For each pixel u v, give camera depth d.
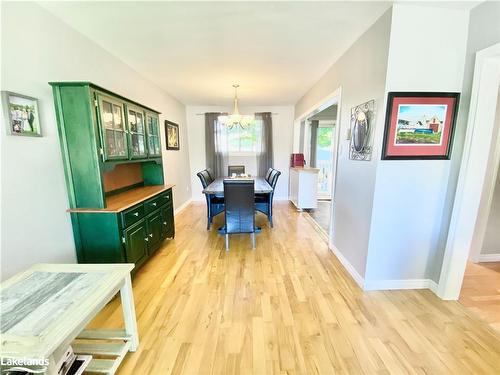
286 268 2.50
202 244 3.15
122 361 1.40
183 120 5.34
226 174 5.70
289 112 5.62
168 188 3.08
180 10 1.78
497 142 2.34
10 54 1.50
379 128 1.87
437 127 1.85
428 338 1.56
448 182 1.94
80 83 1.77
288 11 1.79
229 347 1.50
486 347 1.49
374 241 2.03
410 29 1.72
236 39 2.25
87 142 1.87
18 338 0.88
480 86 1.66
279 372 1.32
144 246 2.45
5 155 1.47
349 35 2.16
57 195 1.85
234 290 2.11
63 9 1.74
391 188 1.94
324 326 1.66
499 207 2.48
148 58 2.70
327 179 6.31
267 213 3.86
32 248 1.66
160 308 1.87
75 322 0.97
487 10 1.60
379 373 1.32
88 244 2.01
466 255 1.88
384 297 2.00
